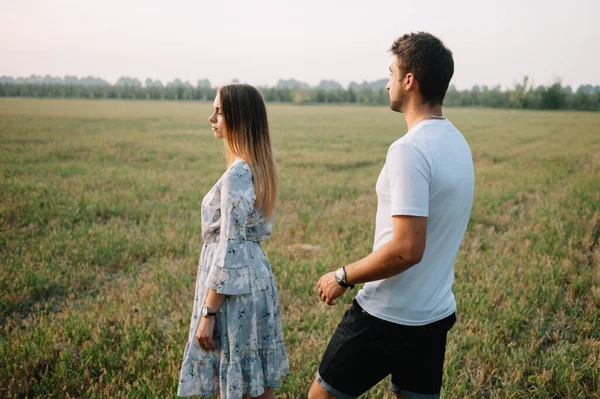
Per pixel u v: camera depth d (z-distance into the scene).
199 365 2.33
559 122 44.28
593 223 7.11
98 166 12.43
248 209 2.19
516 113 69.19
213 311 2.21
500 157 17.27
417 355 1.97
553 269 5.02
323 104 115.69
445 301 1.98
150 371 3.12
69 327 3.67
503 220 7.53
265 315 2.38
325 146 20.22
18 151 15.01
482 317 3.96
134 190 9.27
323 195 9.72
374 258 1.79
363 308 1.99
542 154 18.28
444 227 1.86
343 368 2.06
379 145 21.09
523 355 3.39
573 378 3.03
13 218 6.88
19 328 3.80
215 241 2.33
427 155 1.75
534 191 10.50
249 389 2.32
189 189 9.69
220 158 15.17
